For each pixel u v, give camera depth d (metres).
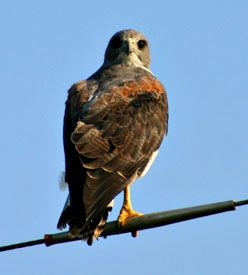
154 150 15.32
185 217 12.24
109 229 13.26
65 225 12.93
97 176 13.50
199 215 12.02
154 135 15.35
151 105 15.66
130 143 14.62
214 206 11.91
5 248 12.08
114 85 15.66
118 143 14.31
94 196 13.16
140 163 14.71
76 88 15.64
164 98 16.19
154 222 12.70
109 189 13.47
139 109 15.31
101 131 14.28
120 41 18.09
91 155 13.72
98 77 16.73
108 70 17.16
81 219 12.73
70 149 14.00
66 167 13.73
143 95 15.68
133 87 15.77
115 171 13.88
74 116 14.73
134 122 15.03
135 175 14.64
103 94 15.23
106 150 14.02
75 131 14.06
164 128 15.88
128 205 15.17
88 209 12.91
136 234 14.22
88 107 14.81
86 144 13.86
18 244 12.16
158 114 15.72
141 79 16.25
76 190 13.30
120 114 14.89
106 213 13.27
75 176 13.48
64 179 14.29
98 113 14.65
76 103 15.07
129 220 13.08
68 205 13.31
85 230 12.82
